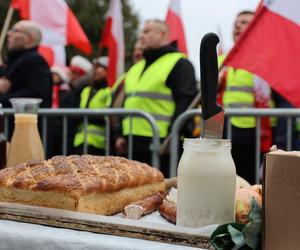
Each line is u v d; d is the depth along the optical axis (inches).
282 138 131.3
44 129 140.5
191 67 143.7
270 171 35.0
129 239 38.7
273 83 121.0
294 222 34.0
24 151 68.4
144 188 57.5
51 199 46.7
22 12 200.8
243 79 146.1
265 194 35.2
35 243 39.4
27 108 68.9
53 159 53.2
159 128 141.8
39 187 46.9
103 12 884.6
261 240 35.5
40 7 205.0
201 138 42.6
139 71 149.7
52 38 207.8
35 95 149.6
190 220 41.5
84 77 199.3
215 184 41.1
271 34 121.5
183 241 37.6
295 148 132.0
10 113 138.1
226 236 35.9
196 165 41.5
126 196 53.4
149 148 139.9
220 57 155.0
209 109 41.5
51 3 206.8
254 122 137.5
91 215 42.1
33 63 150.6
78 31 209.9
